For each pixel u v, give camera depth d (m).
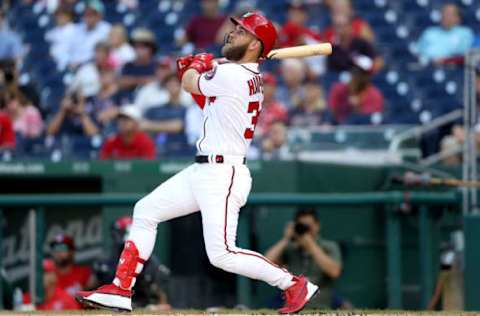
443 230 35.62
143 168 35.41
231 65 20.55
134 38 52.12
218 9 56.84
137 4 60.47
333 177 36.12
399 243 34.06
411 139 41.28
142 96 49.91
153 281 30.70
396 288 34.00
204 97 21.67
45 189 38.69
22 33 60.94
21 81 57.47
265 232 34.25
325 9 57.25
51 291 33.59
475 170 34.56
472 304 33.06
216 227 20.42
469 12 56.16
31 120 50.19
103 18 60.19
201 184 20.56
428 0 57.25
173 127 46.53
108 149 41.22
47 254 34.97
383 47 54.91
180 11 59.59
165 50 56.81
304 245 33.06
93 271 31.77
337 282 34.81
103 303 21.00
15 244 33.88
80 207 34.69
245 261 20.52
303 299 20.52
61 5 60.81
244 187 20.75
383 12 57.00
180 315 20.31
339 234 34.81
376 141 41.06
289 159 35.19
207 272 34.94
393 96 51.22
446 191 38.12
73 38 58.09
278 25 54.72
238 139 20.64
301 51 21.00
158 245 34.81
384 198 33.88
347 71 50.69
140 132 41.38
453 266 33.94
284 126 43.41
